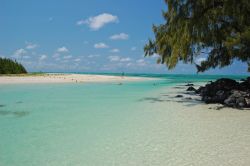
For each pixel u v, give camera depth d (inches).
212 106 837.8
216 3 941.2
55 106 872.9
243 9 874.8
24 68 4119.1
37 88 1646.2
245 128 524.4
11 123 595.5
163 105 881.5
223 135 471.5
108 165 341.7
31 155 380.2
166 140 445.7
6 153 389.1
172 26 1006.4
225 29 1008.9
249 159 350.6
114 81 2605.8
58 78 2827.3
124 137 469.4
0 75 3184.1
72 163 349.1
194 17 959.0
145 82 2578.7
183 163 342.3
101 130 523.5
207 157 361.1
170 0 981.8
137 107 840.3
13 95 1223.5
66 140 454.3
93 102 975.6
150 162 348.5
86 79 2797.7
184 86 1950.1
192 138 454.9
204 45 1072.2
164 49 1119.0
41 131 518.9
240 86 1095.0
